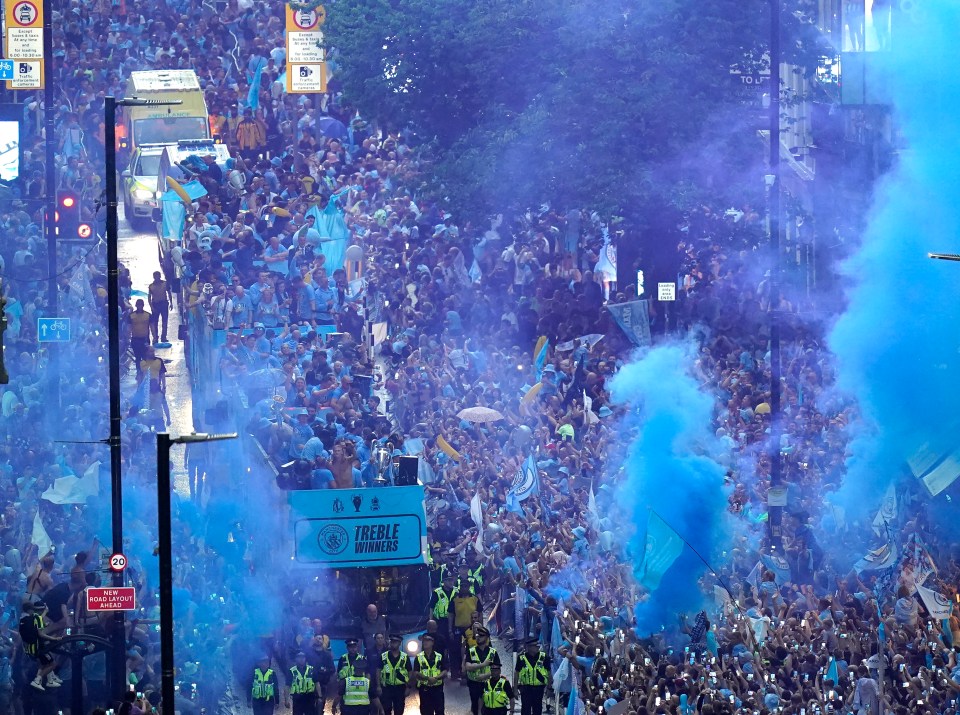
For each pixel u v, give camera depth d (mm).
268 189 172875
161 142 199625
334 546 109062
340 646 109062
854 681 93500
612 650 99688
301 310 153625
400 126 180125
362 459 122688
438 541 117188
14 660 97250
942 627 101062
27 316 151625
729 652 97938
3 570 107188
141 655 96500
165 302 161500
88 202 181000
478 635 100875
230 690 102625
